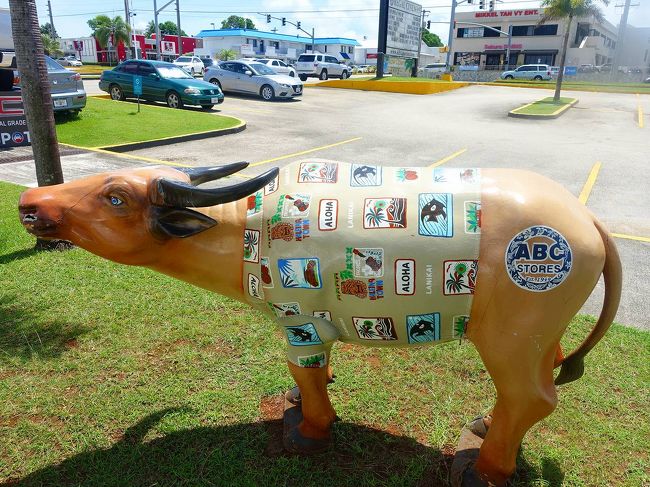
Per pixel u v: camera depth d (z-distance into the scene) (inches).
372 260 90.3
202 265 101.8
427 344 101.0
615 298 96.0
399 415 127.3
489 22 2255.2
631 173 395.2
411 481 107.4
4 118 421.7
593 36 2129.7
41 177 213.9
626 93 1184.8
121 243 97.3
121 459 112.4
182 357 147.6
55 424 122.6
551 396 93.7
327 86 1196.5
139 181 95.5
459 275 88.5
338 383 137.9
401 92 1106.1
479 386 138.2
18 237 230.4
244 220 99.6
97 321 164.6
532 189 90.2
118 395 132.1
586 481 108.9
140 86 612.7
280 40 2596.0
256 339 156.6
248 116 674.8
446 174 95.3
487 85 1341.0
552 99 963.3
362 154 453.4
